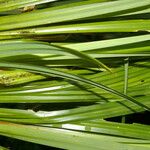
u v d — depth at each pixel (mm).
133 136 243
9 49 221
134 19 253
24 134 251
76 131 246
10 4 254
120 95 222
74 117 248
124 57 257
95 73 263
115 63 261
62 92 254
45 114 250
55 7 248
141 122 345
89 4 242
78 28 245
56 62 252
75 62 252
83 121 248
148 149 234
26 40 243
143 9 240
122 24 242
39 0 253
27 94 256
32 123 251
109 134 244
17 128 252
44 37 260
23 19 251
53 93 254
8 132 253
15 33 251
